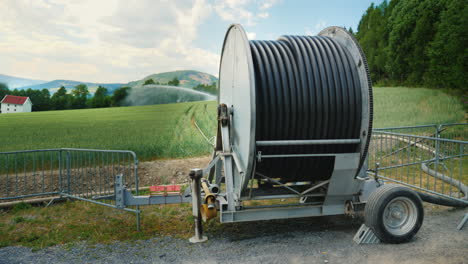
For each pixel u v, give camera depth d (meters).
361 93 4.20
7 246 4.38
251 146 3.77
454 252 3.84
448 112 19.41
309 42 4.59
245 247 4.12
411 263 3.57
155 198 4.58
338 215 5.38
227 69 5.07
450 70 28.52
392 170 8.66
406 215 4.20
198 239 4.36
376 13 66.00
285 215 4.36
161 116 31.36
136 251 4.09
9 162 9.35
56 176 8.20
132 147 10.80
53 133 20.89
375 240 4.13
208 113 29.89
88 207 6.14
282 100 4.05
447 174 8.05
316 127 4.17
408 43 46.66
